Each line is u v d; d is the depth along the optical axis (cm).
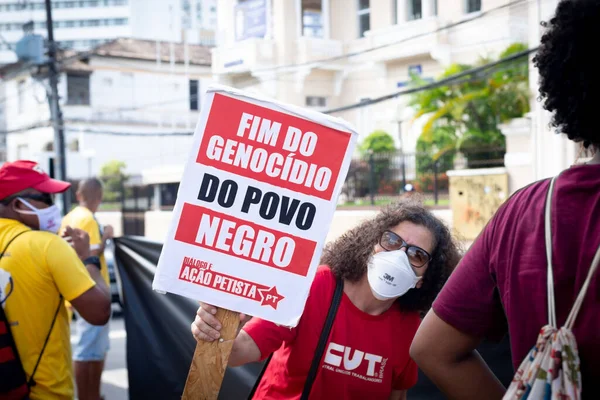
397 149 1734
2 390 287
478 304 161
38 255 303
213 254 214
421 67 1783
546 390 135
